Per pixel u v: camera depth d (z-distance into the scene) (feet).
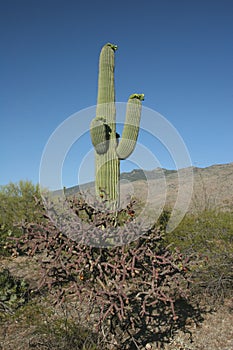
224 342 11.18
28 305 14.46
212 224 17.10
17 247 10.16
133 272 9.16
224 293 14.51
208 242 15.96
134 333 11.35
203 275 14.30
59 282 9.86
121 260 9.23
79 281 10.01
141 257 9.32
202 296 14.37
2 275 16.60
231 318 12.70
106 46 19.66
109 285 9.42
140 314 10.23
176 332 11.90
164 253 10.28
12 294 15.12
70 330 11.18
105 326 10.68
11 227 25.20
